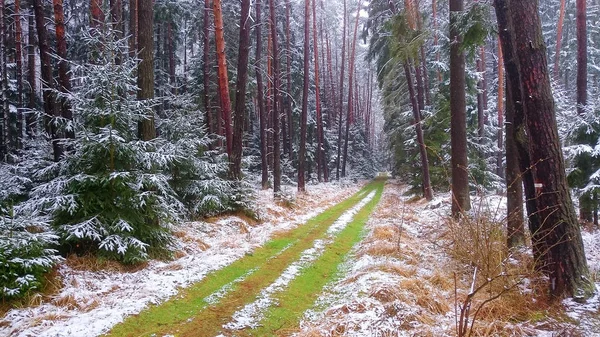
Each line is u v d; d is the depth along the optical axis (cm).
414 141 2106
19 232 585
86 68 776
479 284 601
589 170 1009
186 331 491
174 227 941
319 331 484
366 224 1373
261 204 1442
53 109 1055
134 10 1452
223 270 740
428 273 728
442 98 1998
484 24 776
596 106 1027
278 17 2667
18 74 1788
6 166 1089
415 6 1130
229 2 2241
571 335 448
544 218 565
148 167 792
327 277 754
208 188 1137
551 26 3300
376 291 573
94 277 641
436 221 1230
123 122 777
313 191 2500
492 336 454
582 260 552
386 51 2073
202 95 2406
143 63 888
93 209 723
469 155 1872
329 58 4178
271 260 837
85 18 2223
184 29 3161
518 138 655
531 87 565
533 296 567
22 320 491
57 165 766
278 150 1919
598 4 3031
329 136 4078
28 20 1841
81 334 459
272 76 2412
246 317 543
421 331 463
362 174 4728
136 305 546
